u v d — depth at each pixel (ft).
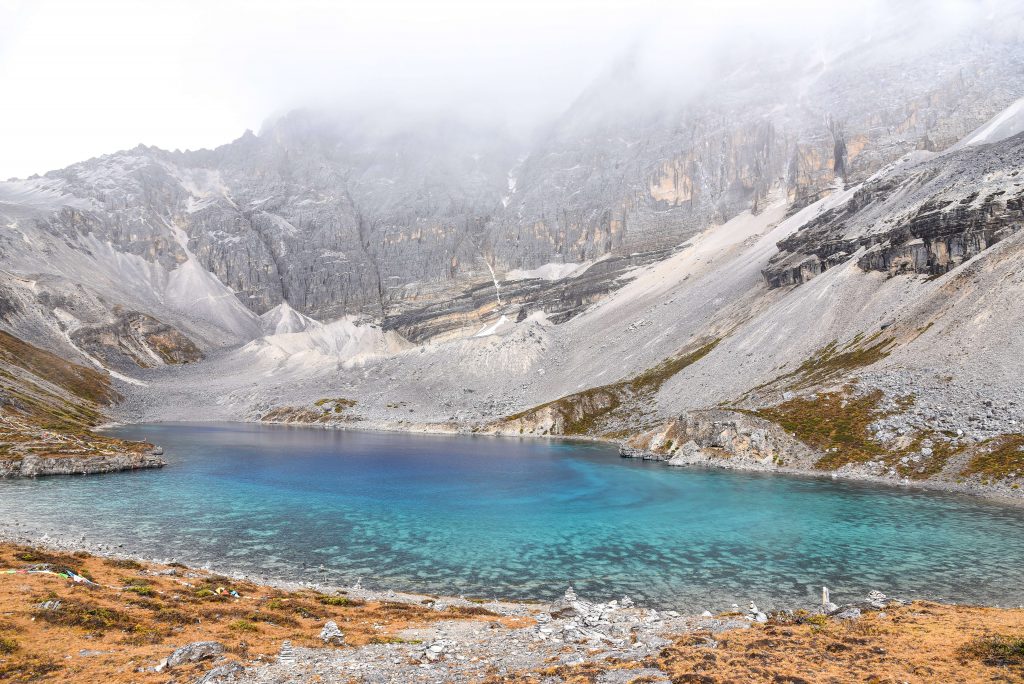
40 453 390.21
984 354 387.96
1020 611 117.70
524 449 563.48
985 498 286.46
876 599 130.52
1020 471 291.58
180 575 159.74
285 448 574.97
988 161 594.65
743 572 186.60
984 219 503.61
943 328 438.81
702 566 194.18
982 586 168.04
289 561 204.03
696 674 80.79
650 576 184.24
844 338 531.09
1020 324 388.16
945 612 116.78
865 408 395.96
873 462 350.23
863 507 273.75
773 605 155.12
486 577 186.19
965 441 329.93
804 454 383.04
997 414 335.67
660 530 246.27
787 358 553.23
